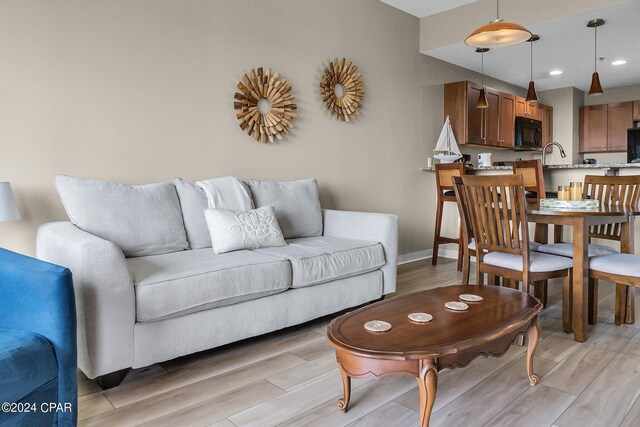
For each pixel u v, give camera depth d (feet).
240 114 10.27
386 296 10.43
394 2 14.02
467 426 4.89
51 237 6.29
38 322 4.37
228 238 8.00
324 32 12.14
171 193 8.41
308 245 8.87
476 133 16.94
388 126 14.34
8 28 7.20
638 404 5.35
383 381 6.11
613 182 9.69
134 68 8.62
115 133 8.42
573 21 12.66
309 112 11.84
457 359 4.53
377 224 9.64
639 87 21.11
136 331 5.83
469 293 6.40
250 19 10.43
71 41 7.84
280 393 5.77
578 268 7.45
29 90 7.43
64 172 7.84
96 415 5.21
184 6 9.29
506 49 15.34
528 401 5.45
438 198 14.21
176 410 5.33
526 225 7.32
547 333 7.93
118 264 5.63
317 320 8.96
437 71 16.37
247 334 7.02
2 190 6.35
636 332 7.95
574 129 22.33
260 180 10.40
